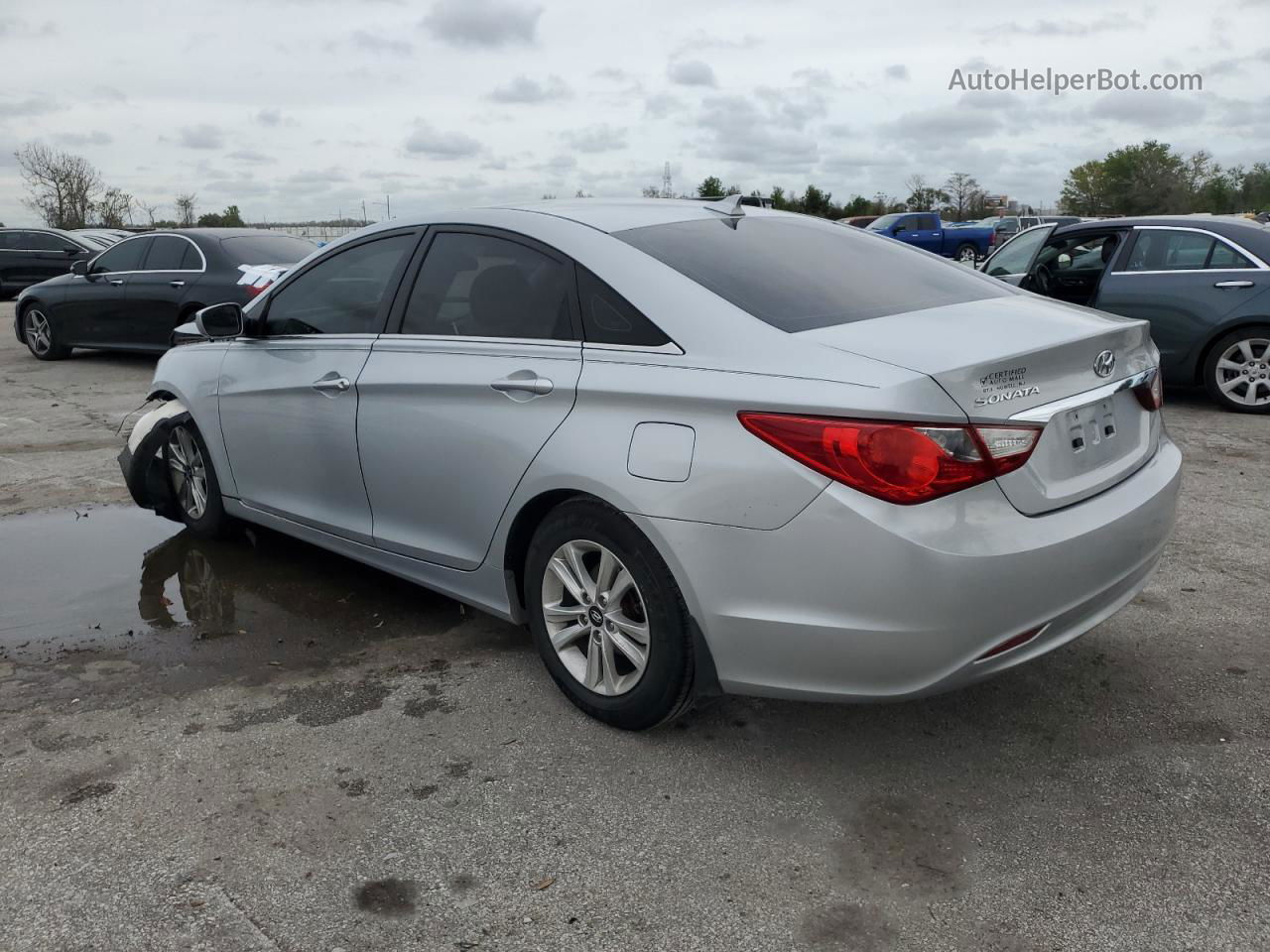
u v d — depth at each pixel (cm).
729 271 299
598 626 301
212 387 443
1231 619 378
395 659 358
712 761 288
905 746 295
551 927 222
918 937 218
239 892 234
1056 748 292
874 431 236
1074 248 813
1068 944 215
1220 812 259
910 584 237
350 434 369
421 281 358
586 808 266
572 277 307
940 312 291
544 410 299
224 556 470
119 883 238
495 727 309
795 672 257
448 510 337
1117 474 280
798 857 245
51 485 600
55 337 1142
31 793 275
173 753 296
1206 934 216
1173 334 747
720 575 260
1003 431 245
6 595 425
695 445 262
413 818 263
